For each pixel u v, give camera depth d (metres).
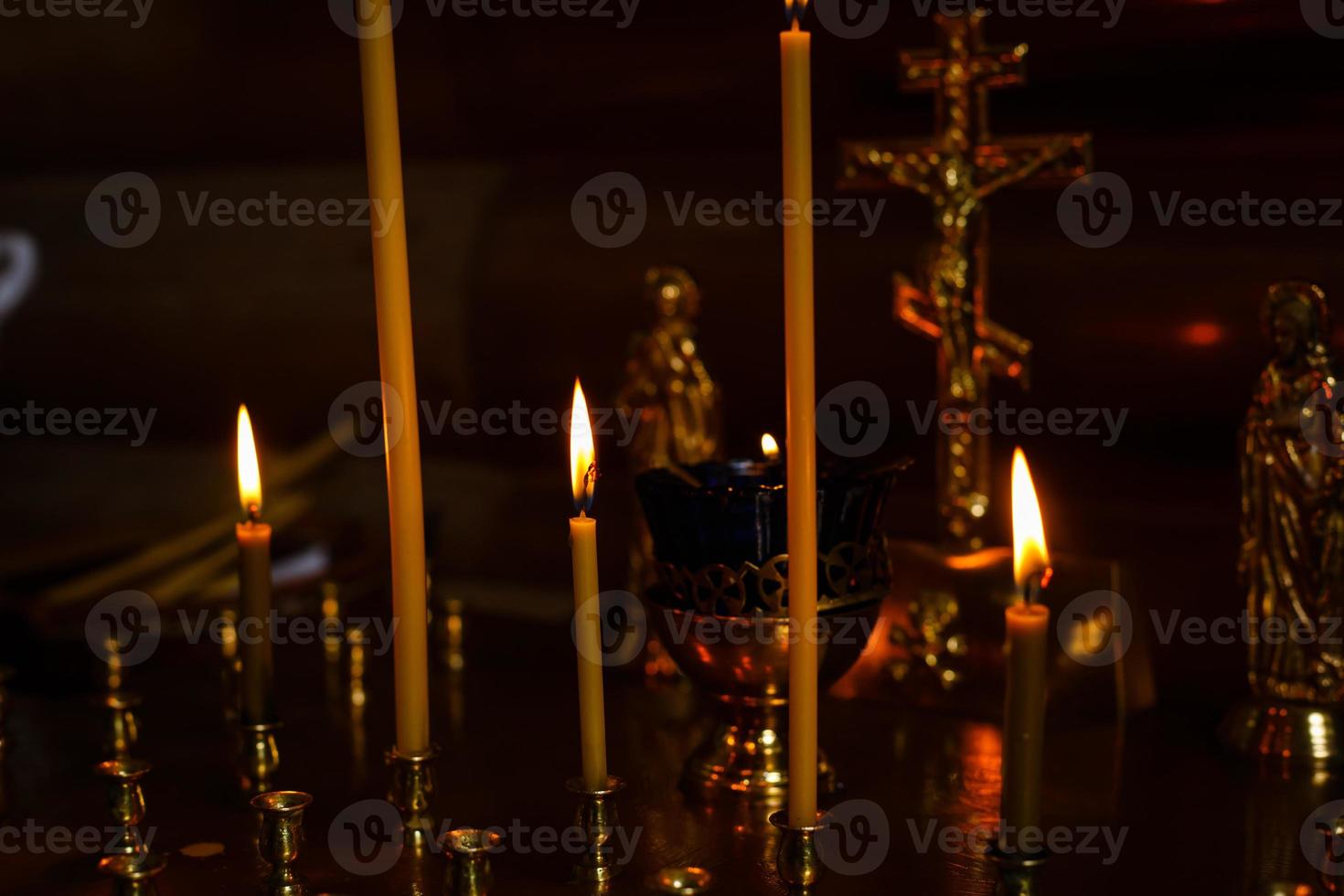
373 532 4.39
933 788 2.67
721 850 2.40
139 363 5.22
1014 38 3.25
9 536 5.53
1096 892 2.24
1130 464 3.30
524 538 4.32
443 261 4.36
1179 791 2.63
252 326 4.94
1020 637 1.80
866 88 3.53
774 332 3.72
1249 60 3.01
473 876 2.16
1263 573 2.78
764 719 2.62
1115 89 3.19
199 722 3.16
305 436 4.97
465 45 4.12
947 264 3.03
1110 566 2.94
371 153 2.34
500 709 3.19
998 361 3.06
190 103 4.79
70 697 3.40
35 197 5.27
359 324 4.73
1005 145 3.00
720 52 3.74
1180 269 3.14
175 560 3.84
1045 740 2.90
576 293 4.03
